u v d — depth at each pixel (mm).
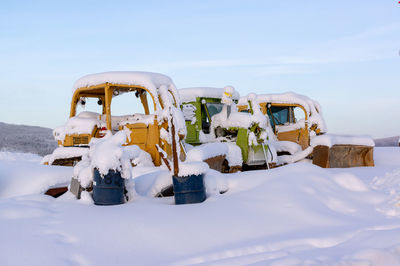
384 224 4184
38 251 3072
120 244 3393
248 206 4707
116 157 4742
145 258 3172
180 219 4090
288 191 5207
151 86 8094
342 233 3795
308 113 12430
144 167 7023
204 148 7688
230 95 9609
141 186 5648
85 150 7930
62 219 3883
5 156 16984
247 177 6039
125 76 8352
